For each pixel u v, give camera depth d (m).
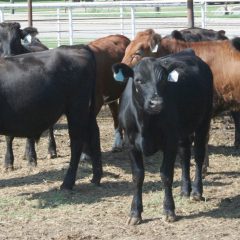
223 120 19.38
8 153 14.68
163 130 10.45
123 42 16.34
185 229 10.45
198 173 11.99
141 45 14.11
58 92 12.55
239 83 13.86
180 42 14.38
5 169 14.66
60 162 15.35
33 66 12.49
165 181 10.71
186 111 11.08
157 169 14.52
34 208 11.77
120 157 15.80
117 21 35.75
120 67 10.10
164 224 10.70
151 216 11.10
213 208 11.53
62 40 28.56
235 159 15.37
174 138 10.59
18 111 12.34
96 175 13.15
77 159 12.91
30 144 14.80
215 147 16.70
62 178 13.85
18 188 13.16
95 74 13.13
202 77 11.77
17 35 15.74
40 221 11.06
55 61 12.62
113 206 11.80
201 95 11.54
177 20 33.06
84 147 13.61
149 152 10.52
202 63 12.10
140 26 30.98
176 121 10.60
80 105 12.82
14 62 12.54
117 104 16.39
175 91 10.72
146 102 9.78
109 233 10.34
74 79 12.69
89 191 12.82
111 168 14.64
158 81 9.86
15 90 12.28
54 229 10.62
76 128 12.85
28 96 12.30
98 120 20.25
